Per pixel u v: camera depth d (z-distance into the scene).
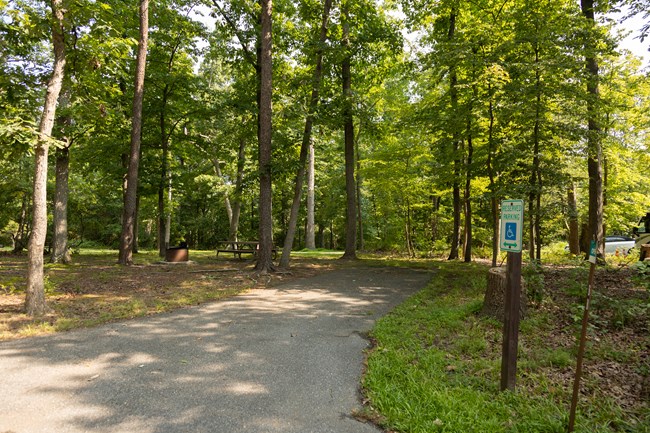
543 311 6.50
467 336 5.42
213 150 18.92
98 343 5.06
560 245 22.39
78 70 7.99
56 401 3.44
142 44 12.67
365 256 19.62
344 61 15.59
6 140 6.04
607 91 13.48
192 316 6.53
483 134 12.09
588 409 3.43
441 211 23.64
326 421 3.20
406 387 3.79
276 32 14.79
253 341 5.25
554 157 10.27
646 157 15.85
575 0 10.47
